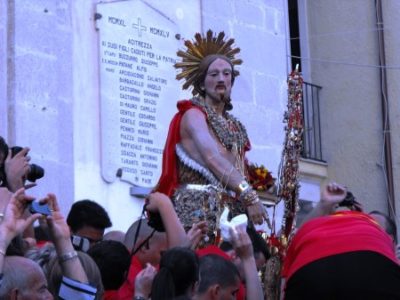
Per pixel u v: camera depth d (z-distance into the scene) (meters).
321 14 18.39
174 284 7.26
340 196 8.53
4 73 12.41
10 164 8.45
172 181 9.53
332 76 18.17
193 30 14.95
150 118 14.10
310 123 18.05
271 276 9.22
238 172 9.23
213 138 9.49
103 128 13.46
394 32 17.75
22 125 12.38
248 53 15.57
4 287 6.56
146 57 14.18
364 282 7.25
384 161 17.61
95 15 13.61
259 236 9.27
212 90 9.59
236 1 15.56
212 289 7.52
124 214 13.55
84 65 13.38
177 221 8.55
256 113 15.48
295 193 9.52
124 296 8.42
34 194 12.29
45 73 12.71
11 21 12.52
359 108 17.92
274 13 16.16
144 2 14.25
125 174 13.62
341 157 17.94
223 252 8.50
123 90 13.80
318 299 7.30
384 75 17.73
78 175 13.06
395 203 17.47
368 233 7.51
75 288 7.14
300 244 7.59
